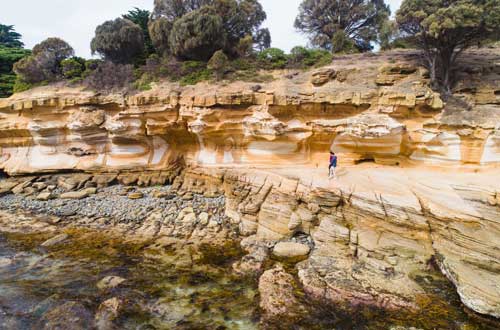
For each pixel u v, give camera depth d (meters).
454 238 10.17
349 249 11.72
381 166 16.98
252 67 22.61
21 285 10.26
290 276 10.67
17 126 20.58
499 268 8.93
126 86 21.17
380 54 23.59
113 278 10.61
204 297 9.82
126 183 20.12
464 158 14.93
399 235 11.38
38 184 19.78
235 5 26.36
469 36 15.94
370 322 8.66
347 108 17.30
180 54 24.52
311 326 8.55
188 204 17.34
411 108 16.03
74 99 19.97
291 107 17.48
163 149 21.45
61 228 14.73
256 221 14.59
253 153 18.88
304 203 13.86
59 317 8.64
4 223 15.18
